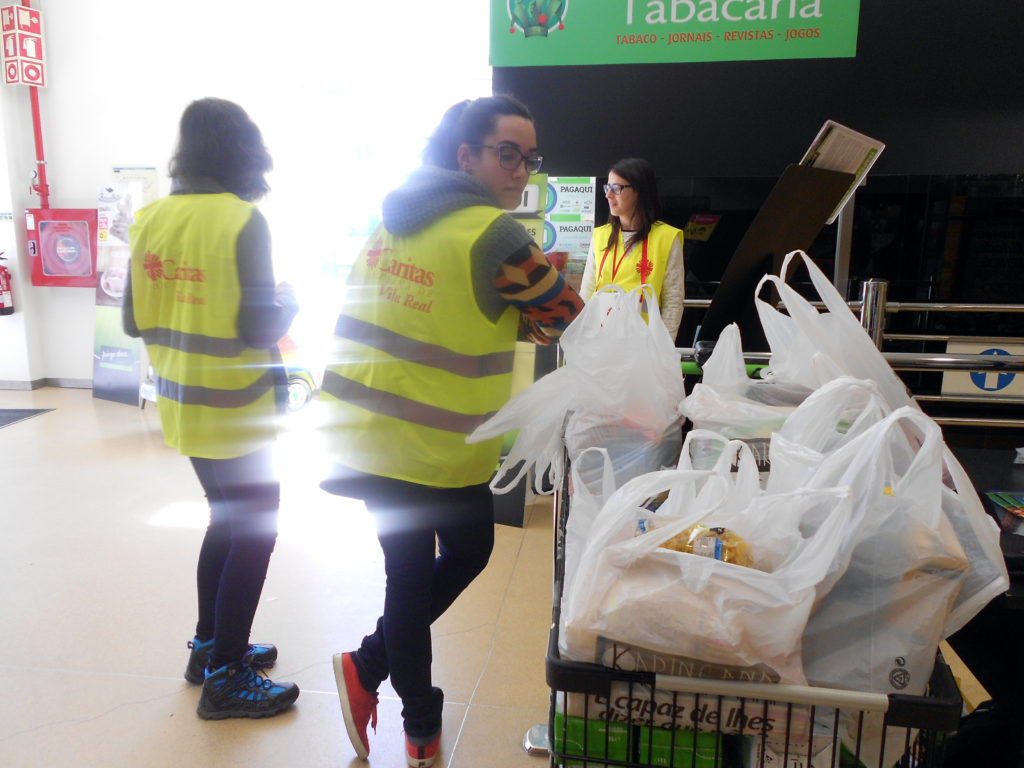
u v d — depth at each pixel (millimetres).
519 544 2994
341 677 1706
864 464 865
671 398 1433
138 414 5062
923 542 838
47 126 5488
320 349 5301
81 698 1966
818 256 3303
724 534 882
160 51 5211
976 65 2951
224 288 1640
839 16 2963
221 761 1743
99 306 5410
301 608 2465
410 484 1471
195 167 1692
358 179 5094
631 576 848
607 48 3109
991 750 1266
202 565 1963
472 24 4863
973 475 1419
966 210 3113
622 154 3225
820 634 856
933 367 1627
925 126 3031
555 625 924
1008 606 1008
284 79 5074
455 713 1922
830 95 3051
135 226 1765
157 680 2049
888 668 830
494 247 1341
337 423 1492
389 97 4980
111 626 2320
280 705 1908
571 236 3391
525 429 1367
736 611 810
